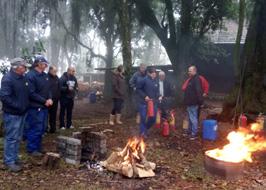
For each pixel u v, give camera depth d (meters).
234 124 11.05
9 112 6.39
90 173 6.42
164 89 11.73
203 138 9.55
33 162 6.91
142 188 5.83
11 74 6.37
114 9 19.23
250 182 6.36
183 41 18.91
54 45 33.03
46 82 7.46
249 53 12.02
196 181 6.30
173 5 20.58
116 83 11.27
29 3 24.19
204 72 23.70
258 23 11.95
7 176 6.13
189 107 9.66
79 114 16.73
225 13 18.78
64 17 25.72
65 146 7.00
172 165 7.19
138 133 9.86
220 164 6.45
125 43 13.31
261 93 11.79
